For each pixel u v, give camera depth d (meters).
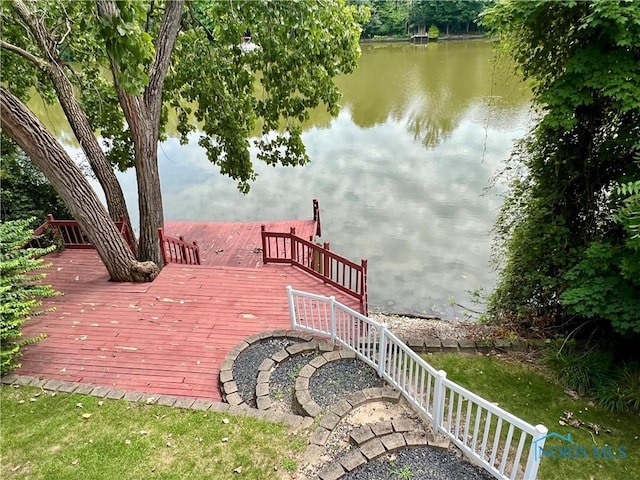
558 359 5.35
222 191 14.52
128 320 6.02
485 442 3.50
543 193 5.85
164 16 7.12
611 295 4.70
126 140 10.03
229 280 7.13
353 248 10.45
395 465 3.58
